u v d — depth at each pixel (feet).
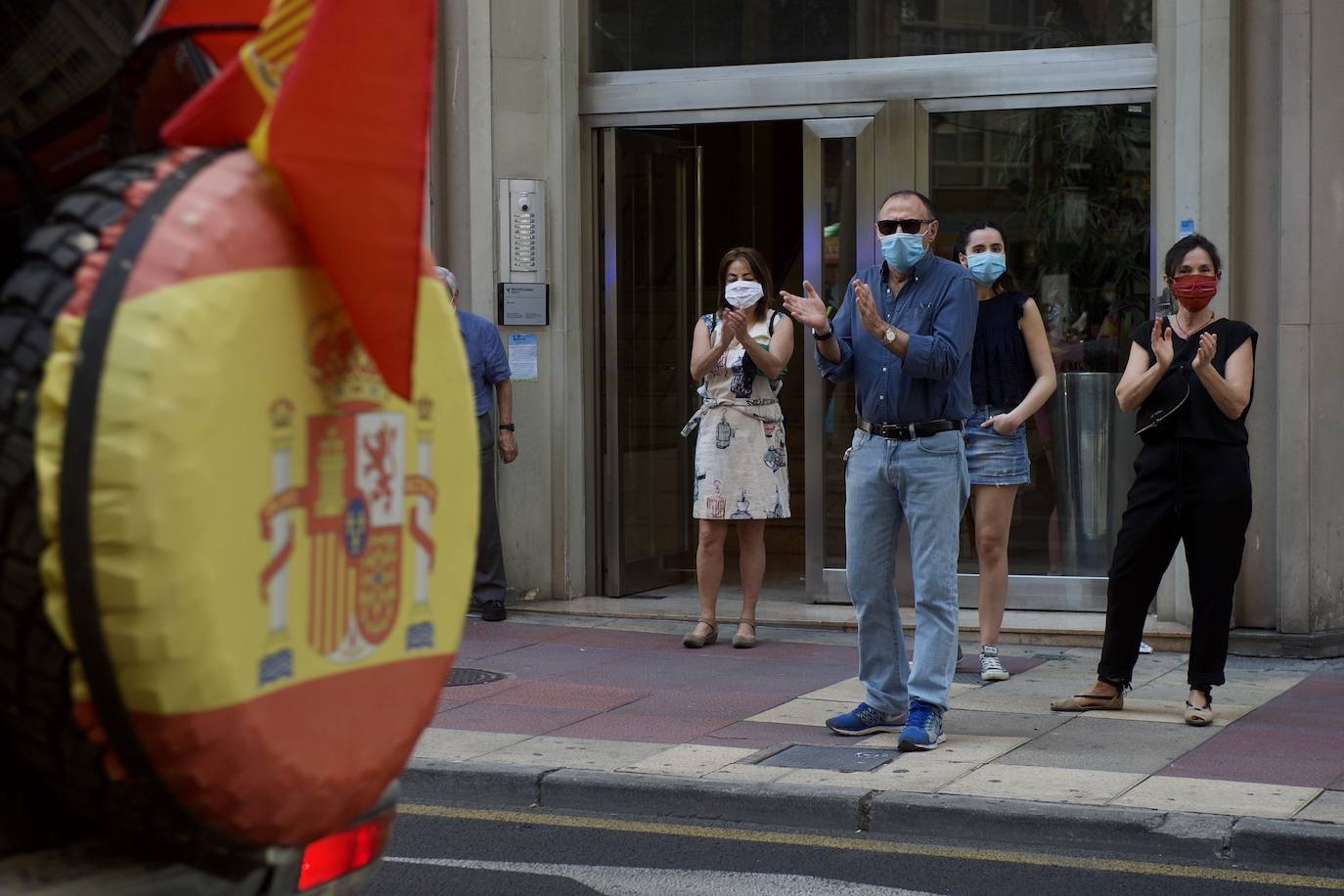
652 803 18.85
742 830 18.19
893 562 21.31
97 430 7.21
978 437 25.16
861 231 31.09
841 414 31.58
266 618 7.83
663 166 33.73
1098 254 29.91
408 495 8.81
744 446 27.89
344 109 7.77
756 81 31.42
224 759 7.68
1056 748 20.62
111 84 9.59
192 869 8.20
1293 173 26.89
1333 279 27.07
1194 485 21.77
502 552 32.04
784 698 24.04
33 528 7.22
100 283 7.38
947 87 30.42
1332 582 27.37
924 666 20.65
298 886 8.74
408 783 19.80
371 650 8.59
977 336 25.35
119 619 7.24
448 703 23.61
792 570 36.70
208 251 7.58
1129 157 29.63
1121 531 22.56
